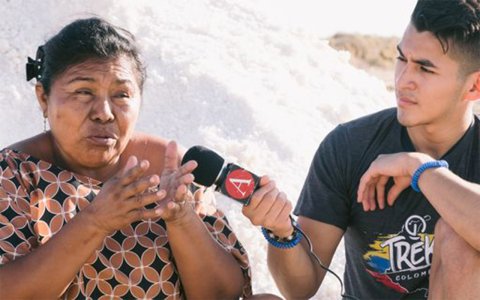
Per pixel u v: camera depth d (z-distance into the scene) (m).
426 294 3.76
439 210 3.49
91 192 3.50
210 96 5.18
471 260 3.42
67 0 5.27
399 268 3.77
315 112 5.59
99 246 3.47
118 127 3.49
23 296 3.29
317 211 3.83
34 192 3.46
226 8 6.09
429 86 3.56
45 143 3.59
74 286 3.43
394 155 3.64
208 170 3.36
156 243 3.53
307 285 3.79
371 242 3.79
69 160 3.57
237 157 4.90
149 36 5.38
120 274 3.47
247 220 4.64
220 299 3.58
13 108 4.87
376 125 3.82
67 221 3.44
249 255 4.55
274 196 3.41
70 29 3.51
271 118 5.25
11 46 5.06
